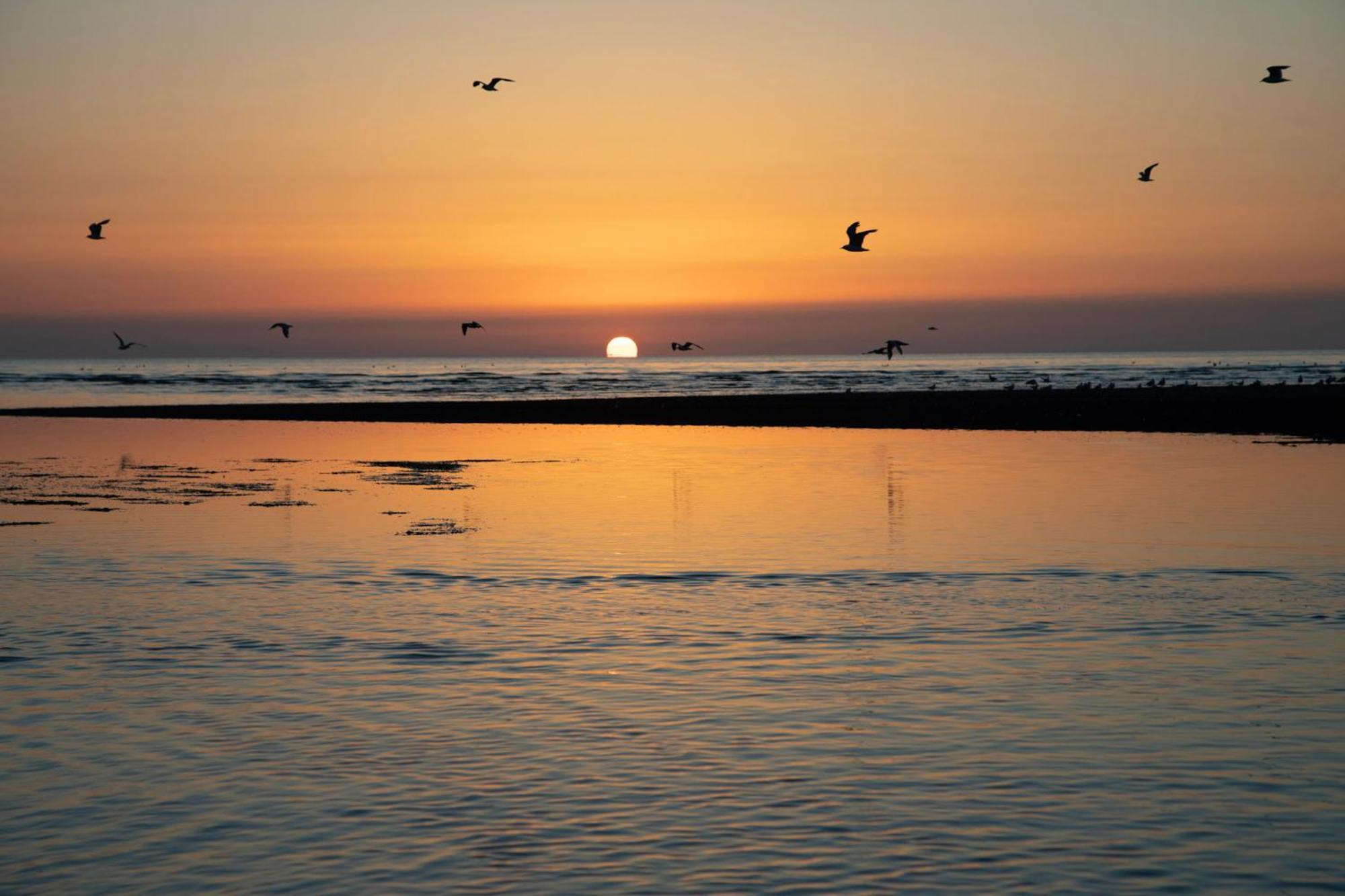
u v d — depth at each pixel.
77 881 13.02
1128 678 20.39
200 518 40.25
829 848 13.70
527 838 14.00
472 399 130.88
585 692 19.75
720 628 24.23
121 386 173.00
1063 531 36.62
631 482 51.06
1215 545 33.69
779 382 188.38
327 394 147.50
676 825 14.34
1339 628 23.83
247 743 17.27
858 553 33.16
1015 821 14.38
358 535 36.44
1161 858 13.38
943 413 95.06
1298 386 129.88
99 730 17.88
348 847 13.80
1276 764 16.17
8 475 54.41
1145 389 127.81
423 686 20.12
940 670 20.95
